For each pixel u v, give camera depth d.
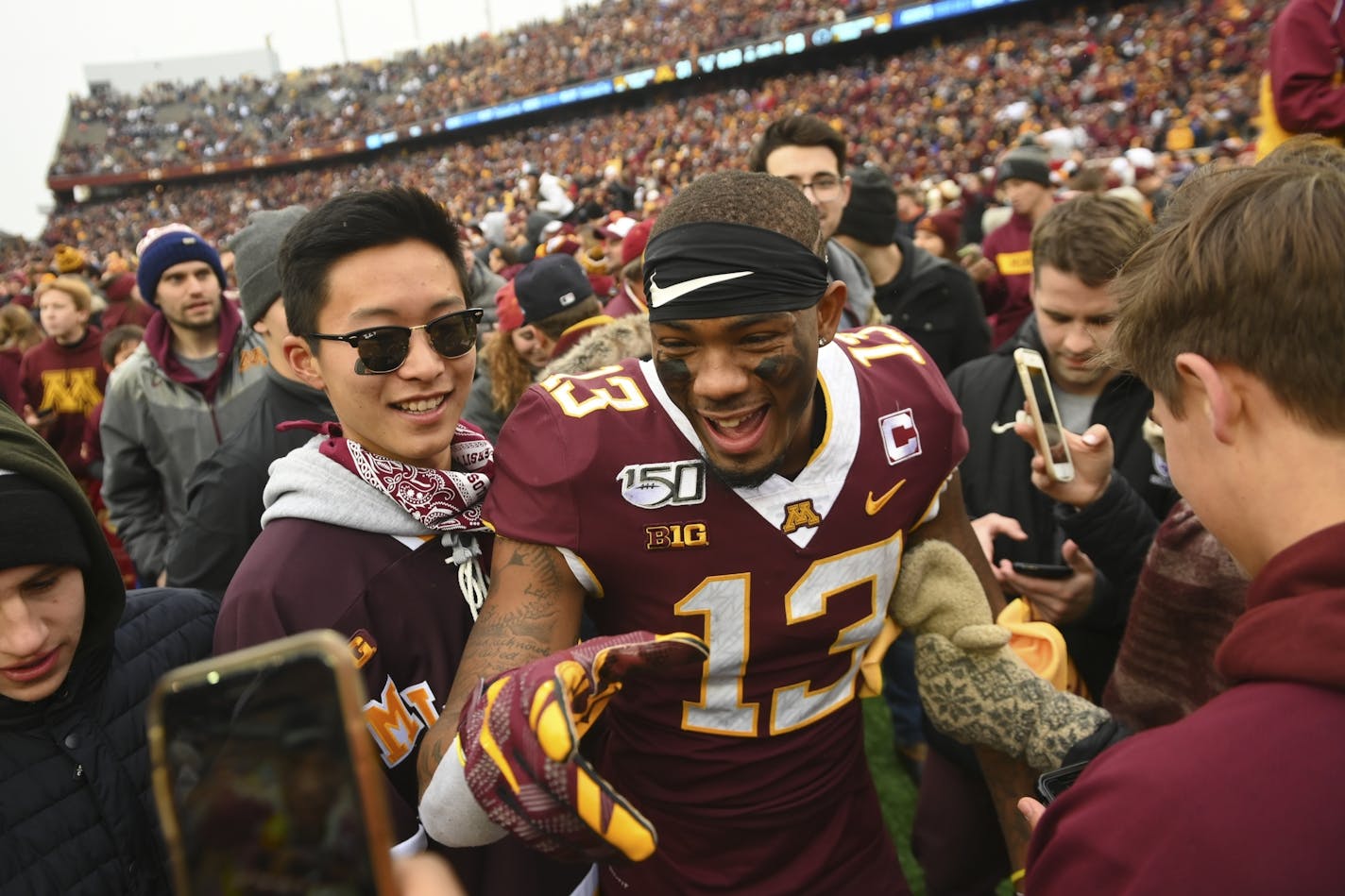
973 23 26.94
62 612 1.13
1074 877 0.66
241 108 44.97
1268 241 0.67
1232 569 1.23
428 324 1.20
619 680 0.91
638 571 1.21
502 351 2.88
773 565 1.23
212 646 1.44
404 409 1.22
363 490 1.26
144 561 2.76
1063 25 25.00
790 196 1.09
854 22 27.08
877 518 1.29
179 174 41.81
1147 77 20.73
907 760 2.86
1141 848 0.62
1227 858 0.58
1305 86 2.11
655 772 1.33
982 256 4.73
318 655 0.43
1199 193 0.91
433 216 1.22
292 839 0.43
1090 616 1.76
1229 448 0.72
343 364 1.20
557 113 35.53
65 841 1.16
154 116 45.75
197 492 1.97
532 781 0.79
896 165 20.20
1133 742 0.69
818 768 1.35
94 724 1.23
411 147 39.28
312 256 1.18
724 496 1.20
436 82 40.44
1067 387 2.01
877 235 3.23
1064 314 1.85
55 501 1.11
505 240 7.38
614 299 3.08
